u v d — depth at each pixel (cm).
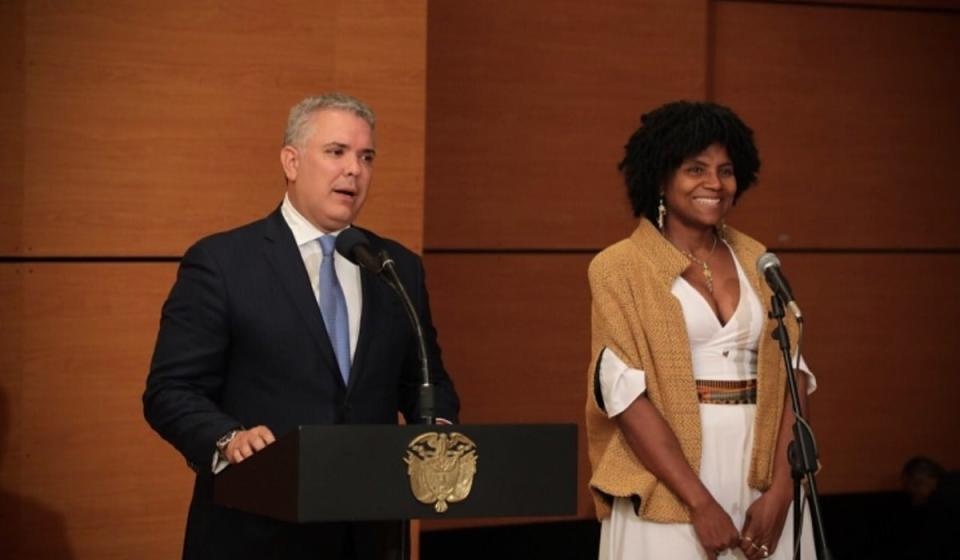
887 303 766
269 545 361
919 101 770
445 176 684
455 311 688
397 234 554
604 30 706
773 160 743
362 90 551
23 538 520
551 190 702
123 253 529
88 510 527
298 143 375
